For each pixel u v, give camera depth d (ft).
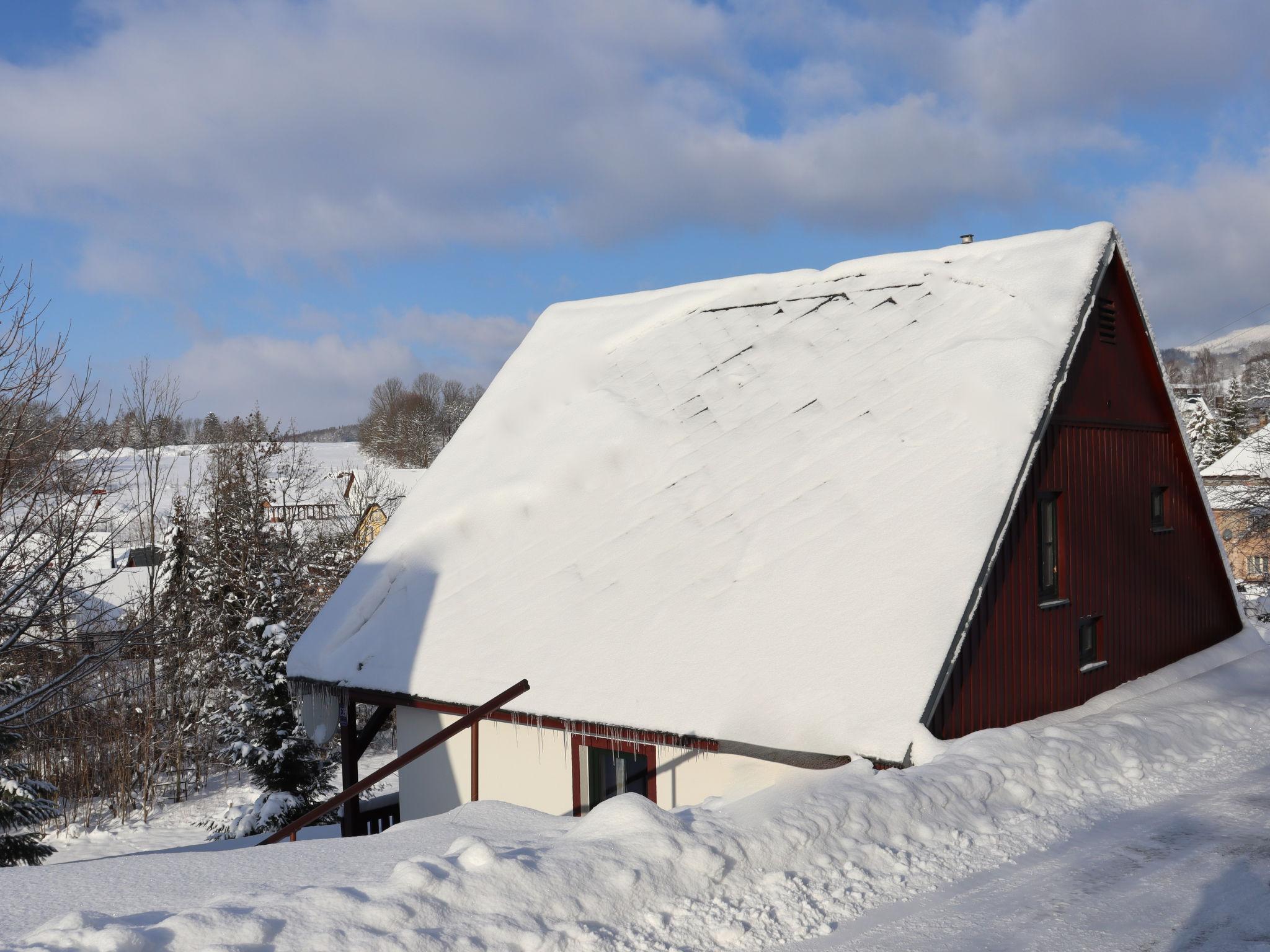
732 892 19.04
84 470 55.36
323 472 229.66
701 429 46.73
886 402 40.55
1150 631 44.47
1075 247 41.55
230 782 103.91
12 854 55.21
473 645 40.55
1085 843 23.22
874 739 27.27
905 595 30.94
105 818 90.07
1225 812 25.63
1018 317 40.22
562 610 39.42
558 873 17.97
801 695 29.58
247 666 64.28
